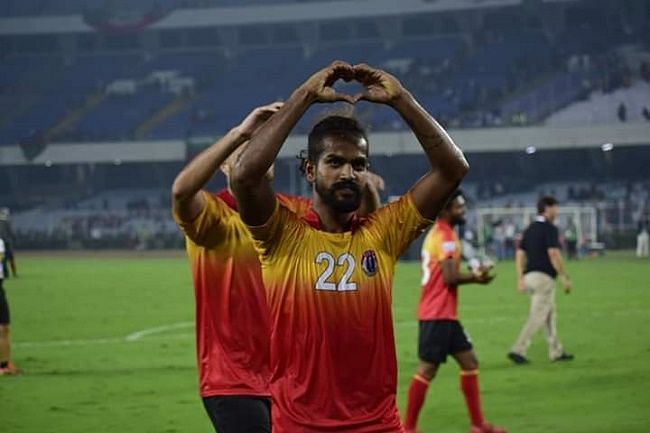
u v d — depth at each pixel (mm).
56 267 71938
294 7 113875
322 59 116312
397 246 7559
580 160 100375
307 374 7324
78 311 40469
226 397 9812
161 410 18984
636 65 103250
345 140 7309
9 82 121875
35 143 107000
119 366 25188
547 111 99250
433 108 104000
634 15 107125
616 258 75750
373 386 7367
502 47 110938
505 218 84438
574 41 108312
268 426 9750
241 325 9922
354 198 7324
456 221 16734
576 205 89875
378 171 102688
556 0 106562
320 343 7309
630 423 16859
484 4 108312
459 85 107000
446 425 17281
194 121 110312
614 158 99250
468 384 16484
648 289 46625
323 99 7152
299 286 7336
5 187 114625
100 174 113562
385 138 97562
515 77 105062
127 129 111812
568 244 75188
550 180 100688
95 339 31359
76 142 106562
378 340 7395
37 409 19250
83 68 123312
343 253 7383
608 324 33125
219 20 116562
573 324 33312
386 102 7223
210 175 9258
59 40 124250
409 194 7602
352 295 7344
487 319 35531
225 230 9867
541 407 18594
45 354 27781
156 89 118438
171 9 117875
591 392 20094
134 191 112438
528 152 99750
